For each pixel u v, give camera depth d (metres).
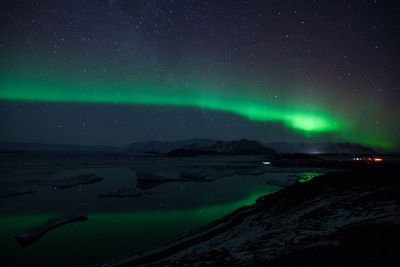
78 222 8.55
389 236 2.94
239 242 4.75
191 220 8.77
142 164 46.31
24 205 11.44
